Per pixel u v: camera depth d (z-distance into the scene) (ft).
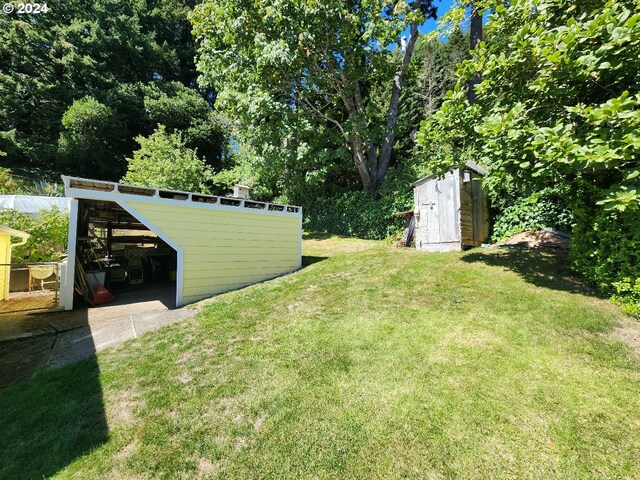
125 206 19.95
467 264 19.81
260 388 9.61
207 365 11.40
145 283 33.35
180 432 7.99
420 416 7.73
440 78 83.35
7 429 8.46
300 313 15.74
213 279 23.09
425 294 15.87
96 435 8.06
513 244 23.41
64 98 69.87
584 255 14.58
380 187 43.14
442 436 7.08
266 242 26.32
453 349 10.63
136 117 75.41
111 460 7.22
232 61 38.70
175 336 14.53
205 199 24.29
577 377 8.76
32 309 20.35
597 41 11.97
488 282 16.38
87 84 72.64
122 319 18.03
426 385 8.89
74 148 66.69
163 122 74.18
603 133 11.08
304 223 52.13
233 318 16.15
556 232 21.91
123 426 8.36
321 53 38.88
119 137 73.20
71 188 19.31
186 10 93.15
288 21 34.35
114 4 81.97
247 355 11.87
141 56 79.92
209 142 77.87
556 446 6.61
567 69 12.19
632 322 11.40
